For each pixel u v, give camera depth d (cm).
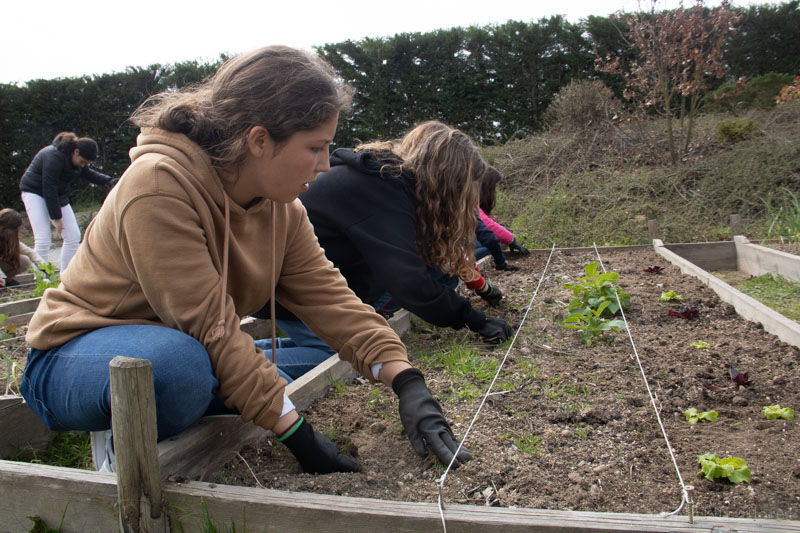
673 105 1036
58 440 237
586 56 1127
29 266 664
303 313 215
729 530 139
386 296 340
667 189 781
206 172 168
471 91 1177
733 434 212
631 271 504
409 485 182
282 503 151
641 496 174
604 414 228
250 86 161
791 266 464
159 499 152
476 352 306
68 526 163
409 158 282
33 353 175
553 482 183
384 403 246
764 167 763
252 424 202
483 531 144
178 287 162
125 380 143
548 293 434
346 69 1181
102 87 1295
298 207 210
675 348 304
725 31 823
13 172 1290
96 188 1341
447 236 286
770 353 287
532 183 909
